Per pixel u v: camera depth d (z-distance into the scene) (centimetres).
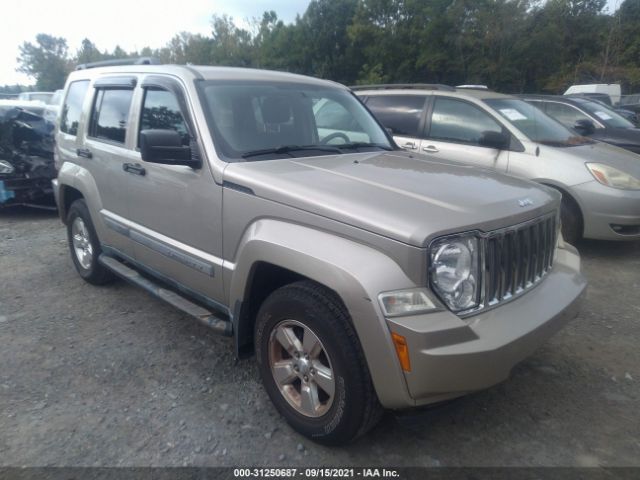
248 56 5306
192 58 5838
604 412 319
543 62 3328
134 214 411
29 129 882
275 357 303
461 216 253
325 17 3731
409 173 324
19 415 312
